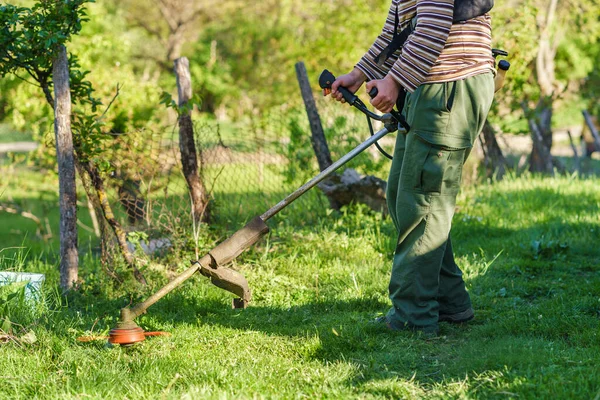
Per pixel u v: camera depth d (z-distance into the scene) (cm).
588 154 1552
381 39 379
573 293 452
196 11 2812
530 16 946
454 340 375
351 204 702
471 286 482
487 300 451
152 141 590
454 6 346
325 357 350
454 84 353
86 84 539
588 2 1327
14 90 941
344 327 387
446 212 372
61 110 508
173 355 355
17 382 319
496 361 326
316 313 438
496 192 845
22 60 514
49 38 486
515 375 307
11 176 1102
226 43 2756
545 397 284
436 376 324
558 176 966
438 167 360
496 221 698
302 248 591
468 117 359
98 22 1156
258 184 723
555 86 1275
